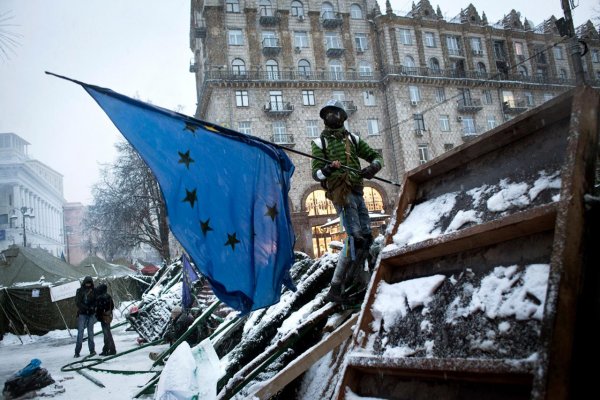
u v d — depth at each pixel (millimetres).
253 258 3379
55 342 13688
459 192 2393
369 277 3898
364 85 39688
